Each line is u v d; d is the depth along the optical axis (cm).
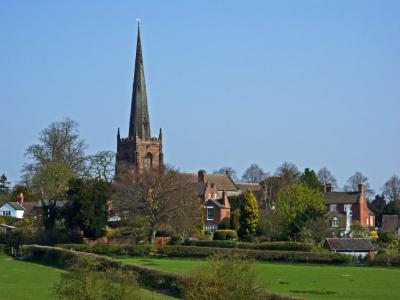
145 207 13362
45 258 11419
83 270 4338
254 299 4222
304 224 13550
